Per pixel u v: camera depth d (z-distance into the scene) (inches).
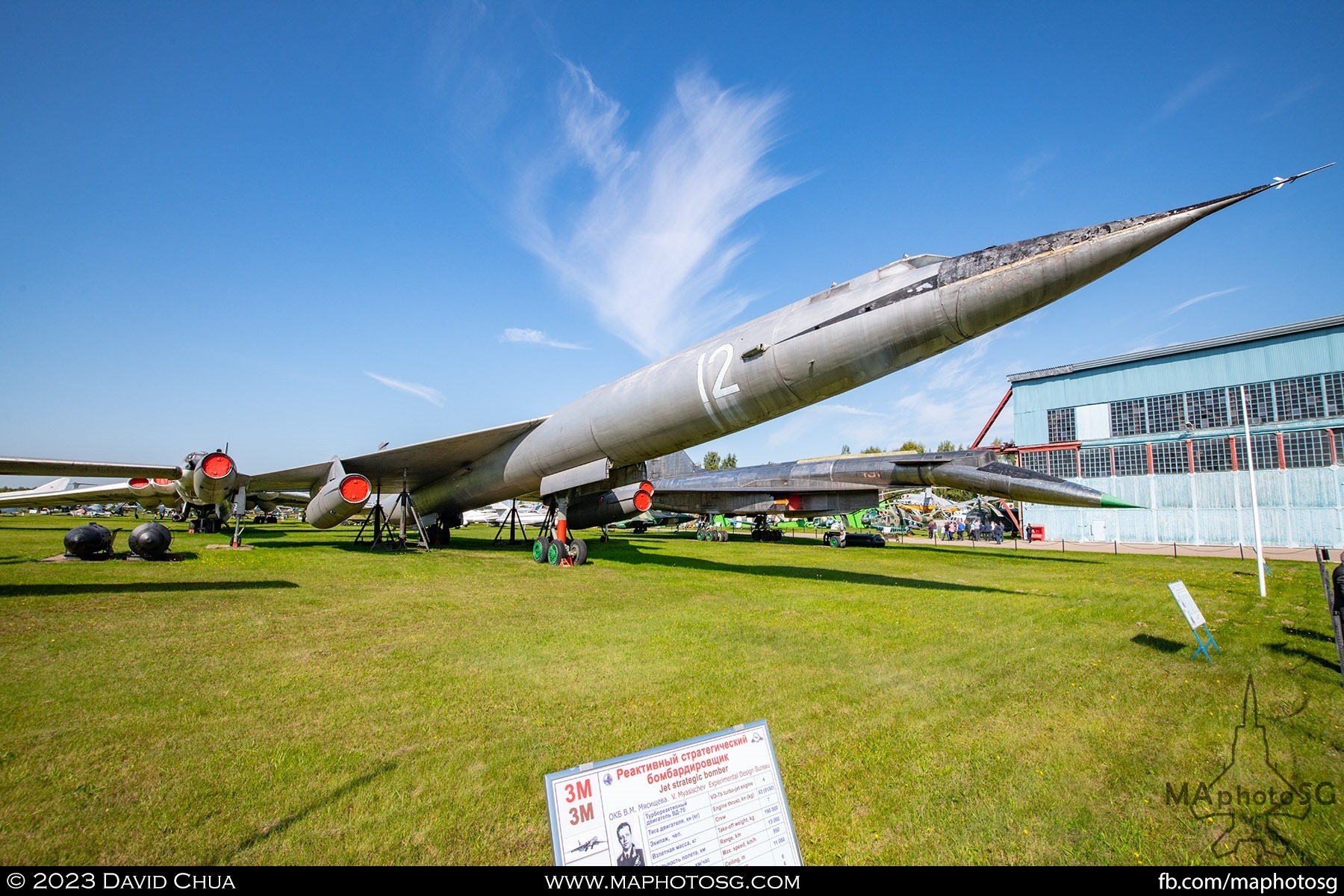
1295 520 1214.9
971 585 511.2
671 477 1305.4
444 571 514.6
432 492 796.0
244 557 569.6
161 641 257.9
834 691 213.8
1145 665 260.8
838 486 1026.1
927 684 225.0
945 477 893.8
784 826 101.8
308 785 140.2
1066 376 1542.8
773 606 377.1
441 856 116.2
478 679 218.5
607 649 263.4
